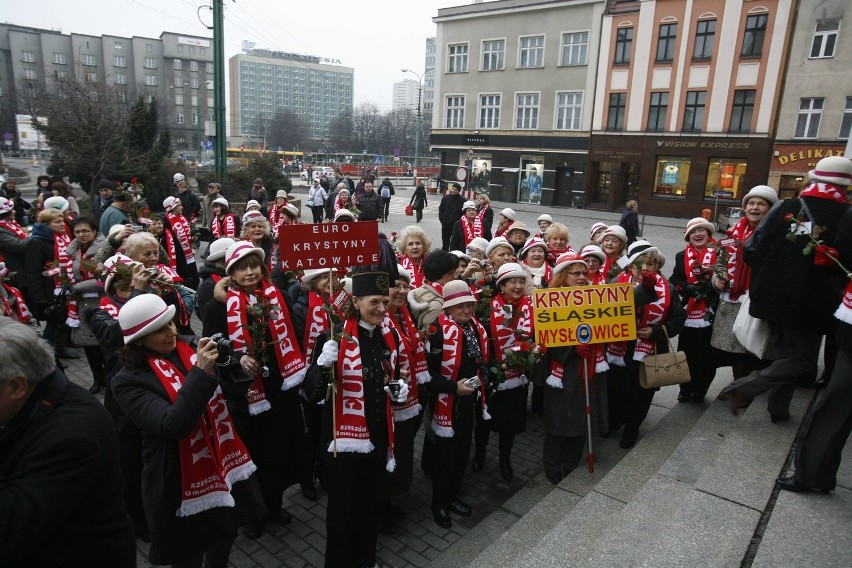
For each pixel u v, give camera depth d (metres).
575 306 4.43
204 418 2.93
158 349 2.91
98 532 1.92
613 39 31.23
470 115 37.38
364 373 3.37
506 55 35.19
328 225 3.86
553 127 34.19
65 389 1.94
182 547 2.88
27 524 1.69
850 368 3.21
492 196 37.06
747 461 3.88
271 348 3.96
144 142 20.67
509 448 4.75
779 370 3.69
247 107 98.44
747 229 5.02
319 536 3.98
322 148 93.81
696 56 28.95
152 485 2.84
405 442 3.93
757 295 3.75
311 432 4.42
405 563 3.71
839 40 25.52
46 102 20.11
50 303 6.75
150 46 93.75
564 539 3.42
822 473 3.35
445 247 15.16
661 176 31.22
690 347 5.47
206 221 14.97
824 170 3.54
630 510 3.54
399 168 61.34
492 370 4.21
